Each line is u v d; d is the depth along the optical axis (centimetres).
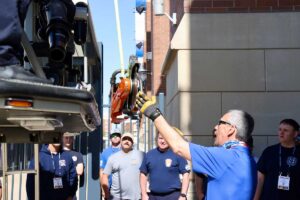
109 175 824
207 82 858
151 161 709
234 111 386
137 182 774
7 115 238
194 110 856
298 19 851
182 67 863
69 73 316
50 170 661
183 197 695
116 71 399
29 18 306
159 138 707
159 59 1622
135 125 1204
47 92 219
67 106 232
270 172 585
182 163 700
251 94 851
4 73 219
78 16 334
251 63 854
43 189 657
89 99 235
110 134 951
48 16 277
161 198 701
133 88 367
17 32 224
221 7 865
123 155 779
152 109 375
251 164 368
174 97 959
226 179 362
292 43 848
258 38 854
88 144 817
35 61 258
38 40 306
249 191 362
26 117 241
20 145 638
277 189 575
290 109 841
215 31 862
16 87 209
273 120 842
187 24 868
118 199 774
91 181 812
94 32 577
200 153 364
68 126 311
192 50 863
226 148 375
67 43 285
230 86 854
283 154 581
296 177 570
